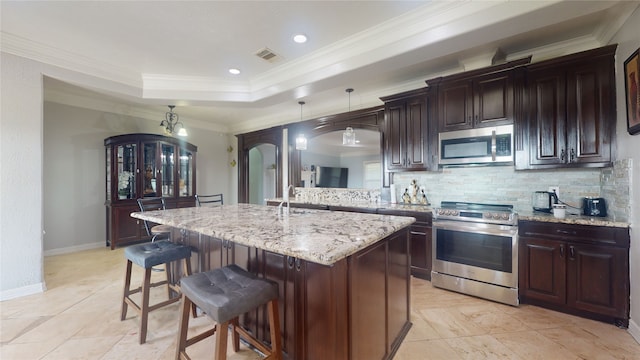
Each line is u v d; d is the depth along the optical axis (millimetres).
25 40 2588
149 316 2270
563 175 2664
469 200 3184
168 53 2900
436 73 3338
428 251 3006
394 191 3695
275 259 1622
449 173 3328
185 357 1507
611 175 2281
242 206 3012
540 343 1889
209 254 2152
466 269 2643
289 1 2064
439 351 1816
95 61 3035
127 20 2316
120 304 2479
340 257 1146
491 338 1954
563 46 2607
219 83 3645
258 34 2531
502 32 2029
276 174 5508
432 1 2070
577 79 2365
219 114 5484
